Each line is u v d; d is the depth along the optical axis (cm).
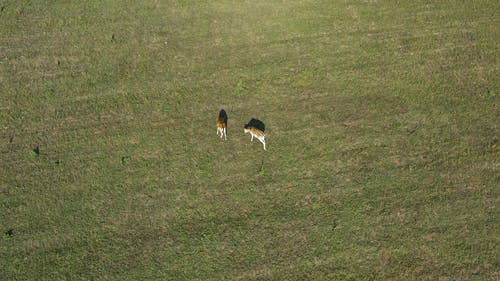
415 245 4728
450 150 5559
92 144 5638
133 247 4734
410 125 5841
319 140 5681
